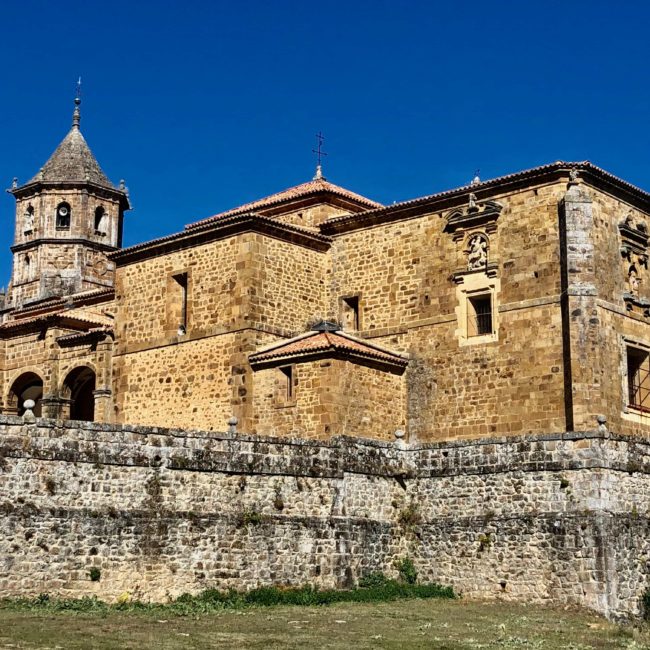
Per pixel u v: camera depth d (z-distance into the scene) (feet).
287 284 155.94
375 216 157.28
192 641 82.58
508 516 112.37
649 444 113.80
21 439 96.73
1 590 93.61
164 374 158.61
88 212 238.27
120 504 100.73
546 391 137.59
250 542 107.04
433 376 148.25
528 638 91.04
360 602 108.58
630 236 146.30
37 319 180.14
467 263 147.54
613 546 106.83
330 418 139.85
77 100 252.21
